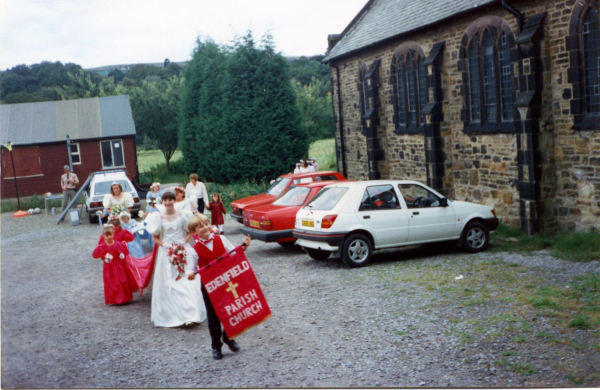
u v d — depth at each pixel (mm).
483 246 11453
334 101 25609
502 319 7066
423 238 10977
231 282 6266
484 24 14133
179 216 7750
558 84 11930
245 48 25938
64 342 7141
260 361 6168
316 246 10727
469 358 5914
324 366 5906
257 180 26141
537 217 12250
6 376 5949
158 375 5902
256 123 25812
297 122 26469
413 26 17156
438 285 8883
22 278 11469
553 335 6430
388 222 10695
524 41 11977
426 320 7207
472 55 15062
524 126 12188
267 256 12547
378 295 8523
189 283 7684
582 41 11297
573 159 11789
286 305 8336
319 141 54594
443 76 16078
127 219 11383
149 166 45281
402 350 6246
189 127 30609
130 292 9102
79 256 13875
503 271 9578
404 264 10633
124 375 5949
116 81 57375
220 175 26859
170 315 7648
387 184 11016
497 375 5469
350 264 10539
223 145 26266
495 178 14445
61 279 11258
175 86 41500
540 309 7375
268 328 7305
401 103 19641
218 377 5770
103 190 20500
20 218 22891
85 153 31250
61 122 31672
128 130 31562
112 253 8898
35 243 16250
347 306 8062
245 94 25875
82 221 21109
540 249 11289
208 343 6891
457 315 7336
